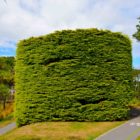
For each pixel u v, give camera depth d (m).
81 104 33.41
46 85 33.81
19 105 35.66
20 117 35.38
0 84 55.44
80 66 33.31
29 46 34.91
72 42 33.41
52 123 32.72
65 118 33.38
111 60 34.03
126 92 34.72
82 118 33.28
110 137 26.50
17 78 36.38
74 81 33.22
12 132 32.03
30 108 34.53
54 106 33.56
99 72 33.47
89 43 33.47
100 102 33.59
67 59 33.47
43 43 34.09
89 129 29.95
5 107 55.06
